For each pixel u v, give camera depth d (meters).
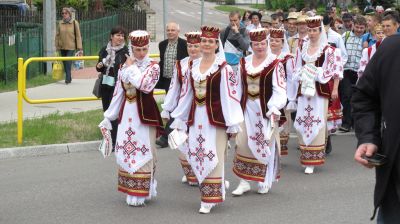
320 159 9.44
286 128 9.86
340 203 7.84
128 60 7.62
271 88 8.01
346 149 11.24
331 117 10.50
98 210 7.50
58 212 7.43
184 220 7.14
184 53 10.58
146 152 7.61
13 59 17.53
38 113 13.02
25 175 9.12
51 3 19.00
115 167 9.62
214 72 7.35
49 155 10.39
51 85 16.88
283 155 9.97
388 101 4.14
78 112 13.11
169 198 8.05
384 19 10.44
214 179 7.38
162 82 10.80
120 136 7.65
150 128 7.66
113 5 40.31
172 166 9.75
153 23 37.28
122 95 7.69
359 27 12.44
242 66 8.17
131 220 7.14
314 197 8.11
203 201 7.40
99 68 10.35
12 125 11.58
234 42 11.93
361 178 9.11
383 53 4.20
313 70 9.47
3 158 10.13
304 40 9.81
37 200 7.89
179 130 7.49
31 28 20.94
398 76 4.12
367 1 39.31
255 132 8.06
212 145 7.36
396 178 4.12
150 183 7.68
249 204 7.80
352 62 12.48
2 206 7.65
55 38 18.39
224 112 7.36
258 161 8.09
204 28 7.39
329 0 48.50
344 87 12.62
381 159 4.11
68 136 11.08
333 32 11.61
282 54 9.71
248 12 14.37
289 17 11.61
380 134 4.25
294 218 7.22
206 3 74.75
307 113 9.48
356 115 4.30
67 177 9.02
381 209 4.25
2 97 15.04
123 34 10.13
